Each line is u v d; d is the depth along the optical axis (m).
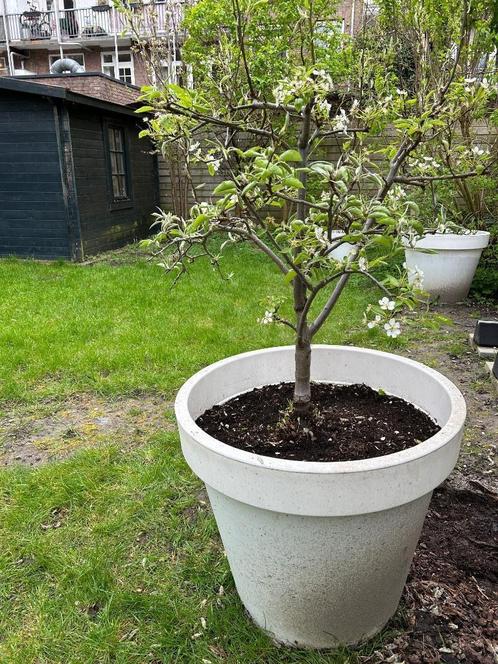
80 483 2.21
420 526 1.36
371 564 1.28
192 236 1.40
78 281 5.85
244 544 1.33
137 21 2.31
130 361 3.51
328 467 1.12
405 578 1.46
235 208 1.35
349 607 1.36
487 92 1.50
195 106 1.37
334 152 7.21
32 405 3.00
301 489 1.13
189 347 3.75
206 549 1.85
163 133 1.46
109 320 4.37
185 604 1.62
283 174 1.13
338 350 1.89
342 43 5.27
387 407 1.71
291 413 1.62
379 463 1.13
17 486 2.20
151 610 1.59
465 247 4.63
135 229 8.80
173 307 4.75
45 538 1.91
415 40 4.61
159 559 1.81
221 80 1.62
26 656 1.47
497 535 1.83
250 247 7.51
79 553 1.84
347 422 1.61
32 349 3.73
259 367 1.88
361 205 1.27
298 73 1.39
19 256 7.36
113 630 1.53
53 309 4.74
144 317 4.46
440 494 2.05
